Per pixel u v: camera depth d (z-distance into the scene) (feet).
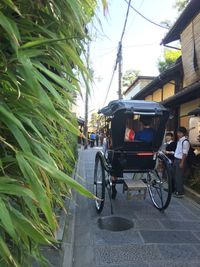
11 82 4.72
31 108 4.73
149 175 22.80
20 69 4.54
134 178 23.26
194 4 31.99
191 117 34.78
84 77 5.65
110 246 15.70
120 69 59.16
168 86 50.65
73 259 14.55
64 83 4.98
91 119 137.80
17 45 4.15
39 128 5.63
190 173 29.58
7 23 4.05
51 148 5.48
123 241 16.38
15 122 4.10
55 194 6.47
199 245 16.01
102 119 26.86
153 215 21.11
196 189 26.91
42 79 4.55
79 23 5.26
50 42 4.81
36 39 4.83
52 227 4.49
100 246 15.69
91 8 6.10
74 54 5.19
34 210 4.70
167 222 19.65
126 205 23.56
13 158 4.66
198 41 34.53
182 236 17.25
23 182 4.77
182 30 40.04
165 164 21.81
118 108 19.98
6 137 4.91
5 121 4.26
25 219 4.36
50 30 5.58
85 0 5.85
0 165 4.32
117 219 20.16
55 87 5.81
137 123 21.36
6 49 4.78
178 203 24.56
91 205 23.38
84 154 73.41
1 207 3.86
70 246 15.56
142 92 62.75
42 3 5.35
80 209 22.45
